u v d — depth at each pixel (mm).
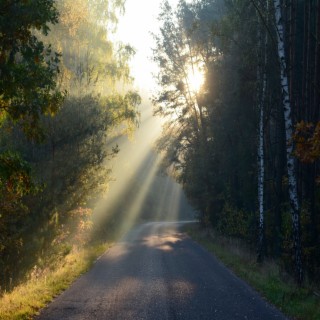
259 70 22734
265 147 26641
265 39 21672
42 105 8758
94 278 16906
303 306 11469
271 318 10383
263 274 16969
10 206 14234
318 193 20391
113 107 29188
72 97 21062
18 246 15711
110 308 11484
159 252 27172
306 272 18250
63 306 11758
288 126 16203
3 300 11688
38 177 16766
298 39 22969
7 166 8172
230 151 31562
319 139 11359
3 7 7887
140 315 10672
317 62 18375
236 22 22703
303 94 20391
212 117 34000
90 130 20844
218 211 39656
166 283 15508
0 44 8352
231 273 18016
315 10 20797
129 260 23078
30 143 17844
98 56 30281
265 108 24250
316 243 19312
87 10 27328
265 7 21344
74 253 24266
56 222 18234
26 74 8336
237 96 27781
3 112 9188
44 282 15070
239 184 32719
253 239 27031
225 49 24719
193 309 11336
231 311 11109
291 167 16203
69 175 19594
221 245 29281
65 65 24297
